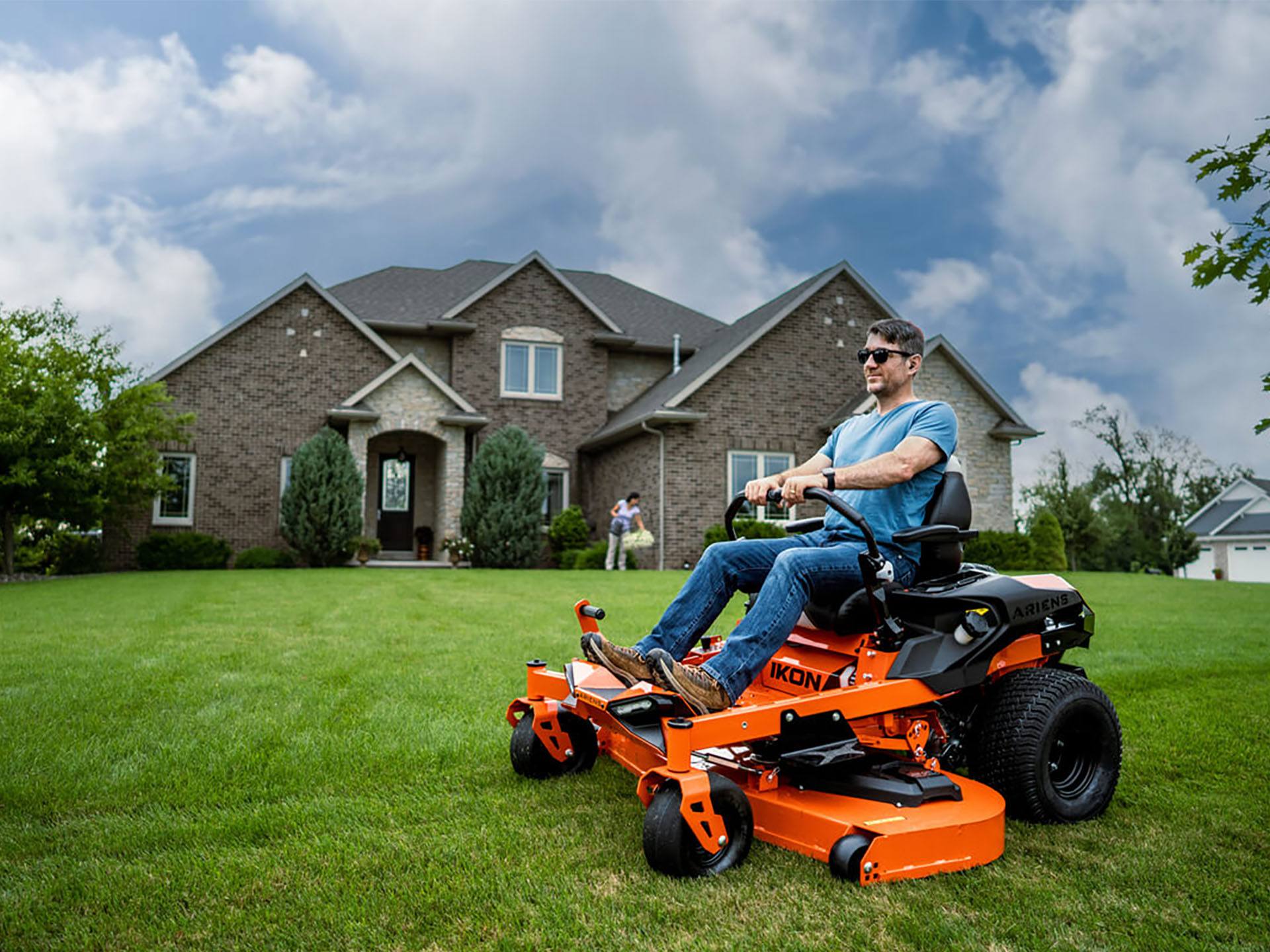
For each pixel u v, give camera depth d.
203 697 4.84
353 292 22.61
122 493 16.69
